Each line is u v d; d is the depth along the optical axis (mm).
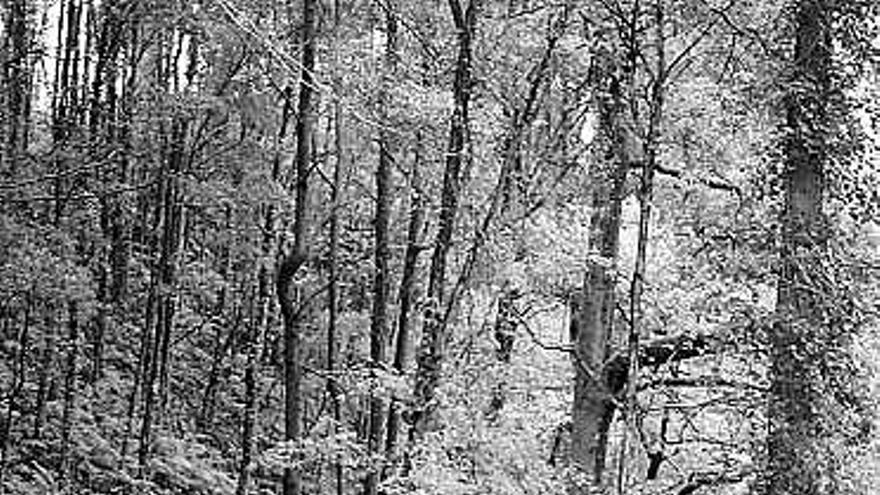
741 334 12258
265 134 18469
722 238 12625
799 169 12414
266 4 15047
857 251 12711
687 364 15023
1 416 17188
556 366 14672
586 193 14680
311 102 14250
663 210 13531
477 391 13219
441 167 14844
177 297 20109
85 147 16484
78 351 18047
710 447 14789
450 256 15477
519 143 13336
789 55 12477
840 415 11953
